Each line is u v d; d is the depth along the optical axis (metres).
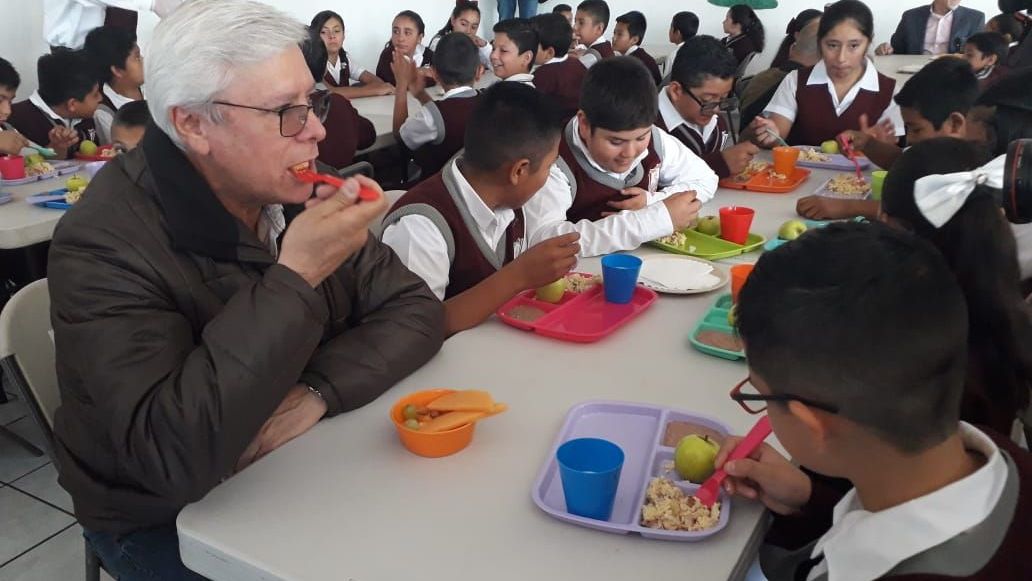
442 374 1.25
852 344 0.67
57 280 1.03
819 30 3.19
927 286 0.67
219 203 1.10
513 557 0.84
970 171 1.08
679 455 0.97
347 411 1.14
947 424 0.69
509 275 1.44
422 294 1.35
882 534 0.69
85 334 1.00
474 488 0.96
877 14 6.67
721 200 2.32
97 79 3.28
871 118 3.20
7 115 2.96
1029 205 0.88
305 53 1.17
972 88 2.15
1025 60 4.00
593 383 1.21
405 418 1.06
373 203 0.99
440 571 0.82
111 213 1.05
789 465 0.96
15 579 1.84
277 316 0.97
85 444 1.11
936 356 0.66
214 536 0.89
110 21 3.80
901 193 1.20
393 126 3.61
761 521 0.91
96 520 1.15
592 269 1.75
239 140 1.04
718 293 1.57
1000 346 1.03
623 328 1.41
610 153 2.03
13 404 2.61
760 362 0.73
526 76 3.96
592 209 2.15
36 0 4.07
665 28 7.59
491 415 1.08
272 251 1.26
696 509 0.89
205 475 0.95
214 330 0.97
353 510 0.92
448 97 3.39
